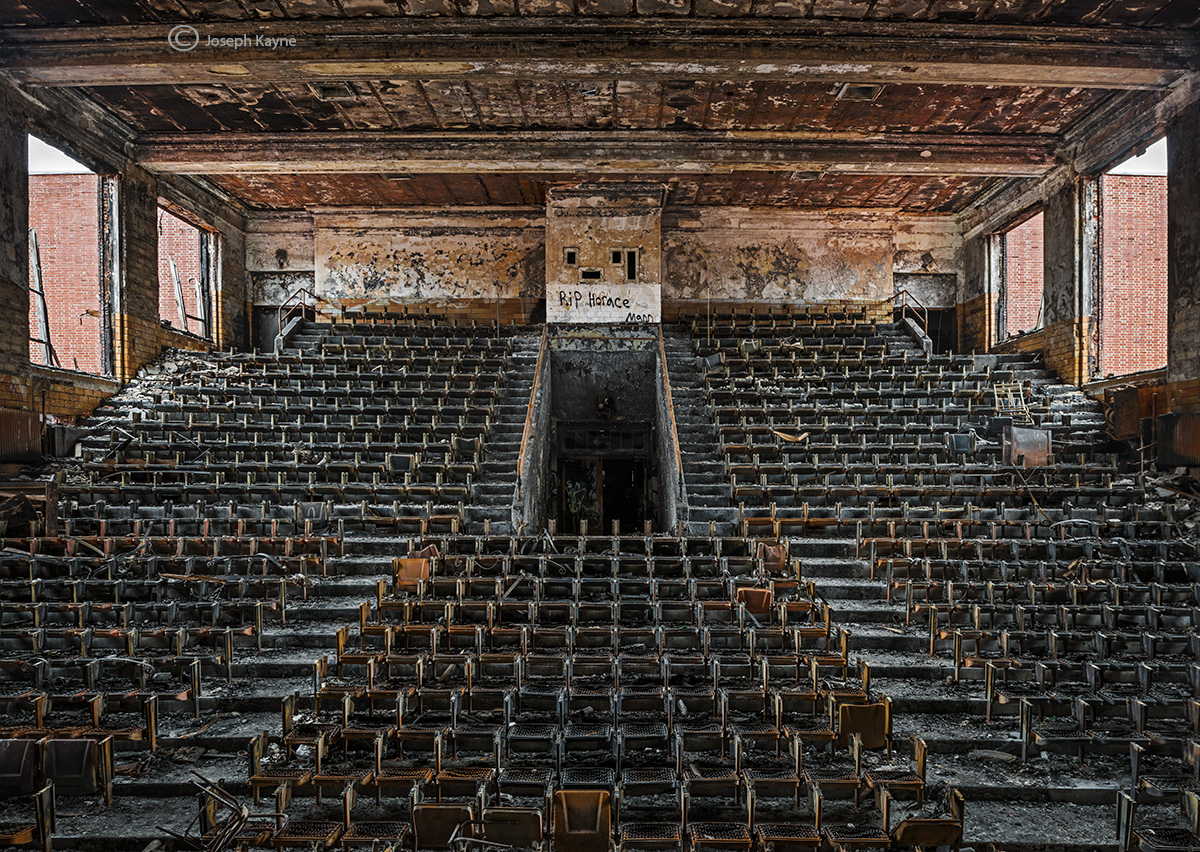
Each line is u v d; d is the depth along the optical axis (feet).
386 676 20.52
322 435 37.04
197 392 40.09
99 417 37.86
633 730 16.51
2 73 31.60
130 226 41.91
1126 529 28.43
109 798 15.43
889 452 36.32
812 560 27.76
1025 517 30.25
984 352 54.49
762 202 56.08
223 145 42.22
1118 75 31.60
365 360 45.42
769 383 43.78
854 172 44.21
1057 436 37.76
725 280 57.67
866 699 17.60
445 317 57.00
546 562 25.36
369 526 29.63
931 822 12.71
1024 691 19.22
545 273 53.57
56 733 16.19
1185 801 13.52
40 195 51.67
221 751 17.52
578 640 21.31
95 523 28.96
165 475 32.86
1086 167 41.06
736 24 29.81
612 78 31.99
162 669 20.20
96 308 51.83
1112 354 51.55
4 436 30.73
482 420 40.09
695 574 25.71
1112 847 14.38
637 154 42.70
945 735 17.89
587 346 51.80
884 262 57.93
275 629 22.93
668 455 39.55
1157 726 17.60
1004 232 53.78
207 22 29.99
